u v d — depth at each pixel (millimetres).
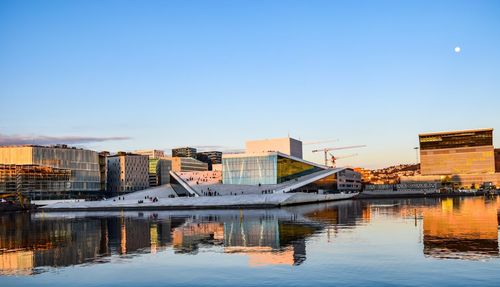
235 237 45188
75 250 39281
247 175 168375
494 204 105562
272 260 31219
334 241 39562
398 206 103125
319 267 28203
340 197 176500
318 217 70188
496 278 24453
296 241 40250
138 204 130125
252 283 24766
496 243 36281
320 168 174625
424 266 27703
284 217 72312
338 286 23578
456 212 74250
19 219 95875
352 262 29453
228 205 120250
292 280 25078
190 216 84125
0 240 48781
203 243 41500
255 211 95312
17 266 31828
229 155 171125
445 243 36656
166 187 175375
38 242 46062
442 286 23109
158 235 49500
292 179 168250
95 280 26906
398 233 44250
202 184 168750
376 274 25938
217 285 24734
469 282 23734
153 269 29641
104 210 131625
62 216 103188
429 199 162625
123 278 27219
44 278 27734
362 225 53844
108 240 46000
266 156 166875
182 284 25234
